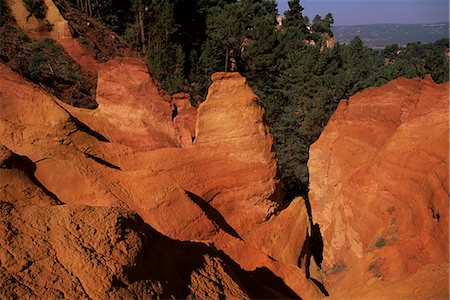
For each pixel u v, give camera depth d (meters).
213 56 56.62
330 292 21.08
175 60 54.22
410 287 12.98
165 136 23.67
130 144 22.59
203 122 20.66
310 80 50.00
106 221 9.71
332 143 26.75
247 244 18.05
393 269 16.81
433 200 17.95
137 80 23.77
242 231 20.41
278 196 22.48
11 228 8.91
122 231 9.70
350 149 25.25
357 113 26.19
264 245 20.39
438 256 15.80
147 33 61.34
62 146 16.95
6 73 21.70
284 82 55.16
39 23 47.00
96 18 59.34
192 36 67.00
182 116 27.67
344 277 20.66
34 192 13.57
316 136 43.25
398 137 21.73
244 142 20.62
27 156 16.06
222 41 62.41
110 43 54.84
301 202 22.17
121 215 10.32
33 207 9.88
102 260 8.79
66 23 48.12
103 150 19.20
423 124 21.27
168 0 56.75
